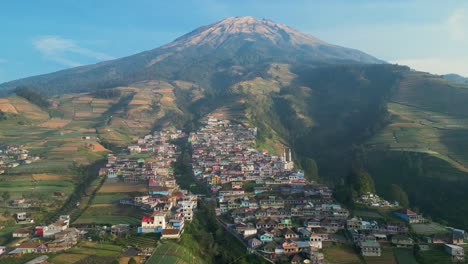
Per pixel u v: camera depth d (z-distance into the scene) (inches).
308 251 6456.7
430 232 7209.6
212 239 7160.4
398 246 6806.1
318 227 7480.3
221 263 6486.2
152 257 5974.4
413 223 7691.9
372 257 6432.1
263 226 7544.3
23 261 6018.7
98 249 6407.5
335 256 6446.9
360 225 7440.9
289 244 6599.4
